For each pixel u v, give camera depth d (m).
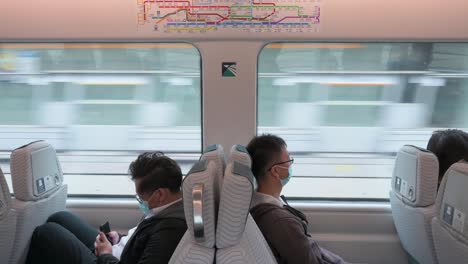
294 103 2.48
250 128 2.44
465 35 2.31
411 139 2.54
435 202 1.95
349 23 2.31
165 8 2.31
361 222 2.56
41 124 2.59
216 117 2.43
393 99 2.48
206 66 2.38
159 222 1.63
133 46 2.43
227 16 2.31
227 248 1.25
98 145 2.62
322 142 2.55
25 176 2.10
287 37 2.32
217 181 1.31
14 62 2.48
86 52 2.46
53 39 2.36
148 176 1.76
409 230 2.19
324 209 2.55
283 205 1.86
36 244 2.17
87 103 2.55
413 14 2.30
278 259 1.68
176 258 1.26
